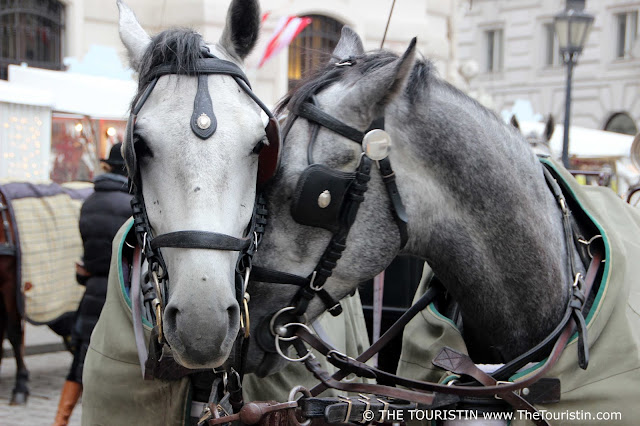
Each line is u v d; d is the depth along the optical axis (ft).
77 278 17.62
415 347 8.26
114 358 7.69
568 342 7.33
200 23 37.24
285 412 7.02
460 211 7.18
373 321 11.31
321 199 6.55
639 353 7.25
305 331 6.88
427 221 7.13
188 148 5.94
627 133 73.46
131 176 6.26
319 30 43.34
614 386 7.13
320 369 7.10
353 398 7.56
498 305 7.41
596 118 75.00
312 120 6.76
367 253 6.82
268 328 6.86
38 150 28.66
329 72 7.01
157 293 6.27
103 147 32.53
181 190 5.92
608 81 73.92
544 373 7.09
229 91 6.29
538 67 79.30
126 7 7.41
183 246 5.81
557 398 7.19
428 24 49.03
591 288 7.62
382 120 6.79
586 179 33.37
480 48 83.41
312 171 6.53
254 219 6.39
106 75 32.78
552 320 7.48
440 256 7.34
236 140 6.04
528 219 7.30
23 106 28.14
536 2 78.79
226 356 5.85
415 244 7.17
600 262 7.76
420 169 7.03
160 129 6.02
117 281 7.92
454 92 7.38
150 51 6.43
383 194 6.81
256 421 6.79
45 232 20.59
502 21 81.30
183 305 5.72
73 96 29.91
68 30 39.93
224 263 5.88
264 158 6.42
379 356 11.03
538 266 7.33
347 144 6.70
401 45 46.83
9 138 27.84
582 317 7.31
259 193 6.56
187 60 6.28
